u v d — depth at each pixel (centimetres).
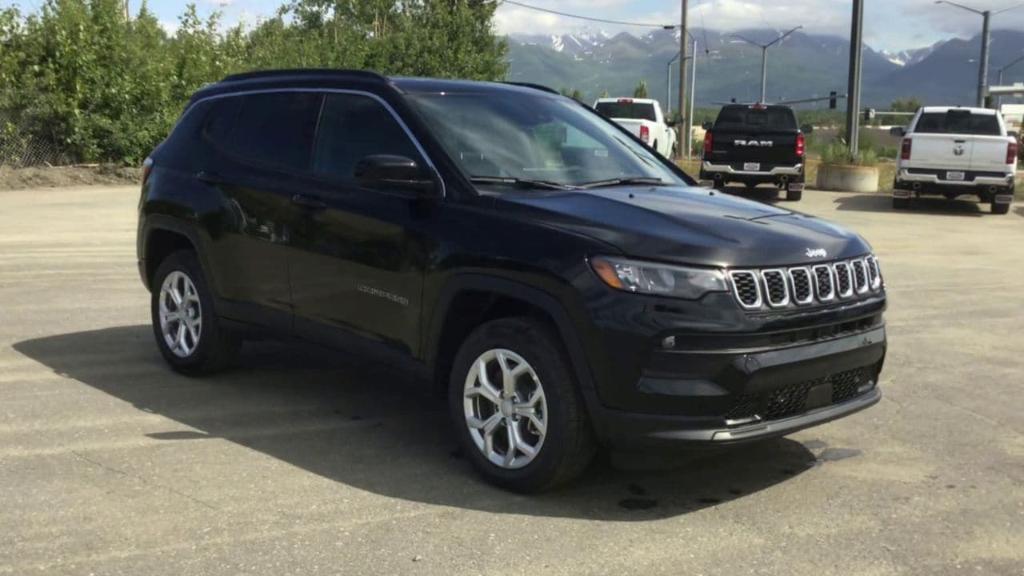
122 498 453
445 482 483
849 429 577
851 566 395
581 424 444
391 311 516
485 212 480
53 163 2350
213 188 630
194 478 481
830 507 458
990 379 691
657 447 425
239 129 640
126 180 2336
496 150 531
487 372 477
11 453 511
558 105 616
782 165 2123
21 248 1279
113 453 514
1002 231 1681
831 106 4622
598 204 477
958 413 611
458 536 418
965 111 2016
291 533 418
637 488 479
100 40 2358
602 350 425
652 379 420
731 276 425
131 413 585
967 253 1386
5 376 662
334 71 596
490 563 392
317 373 688
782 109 2164
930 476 501
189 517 433
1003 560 402
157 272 684
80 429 553
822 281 456
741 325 422
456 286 478
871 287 487
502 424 471
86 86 2331
